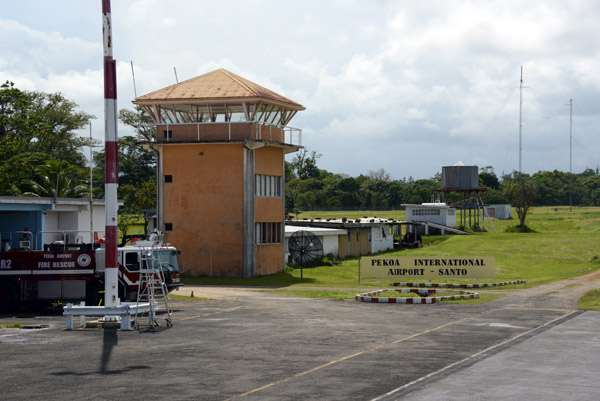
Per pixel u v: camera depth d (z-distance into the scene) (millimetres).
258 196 45500
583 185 179000
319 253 53469
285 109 48531
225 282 41219
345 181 147500
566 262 56781
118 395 11906
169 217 45625
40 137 60688
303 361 15211
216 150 44844
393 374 13703
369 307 27312
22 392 12164
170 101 44906
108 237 21266
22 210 34656
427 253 63188
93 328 20859
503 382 12898
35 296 26109
